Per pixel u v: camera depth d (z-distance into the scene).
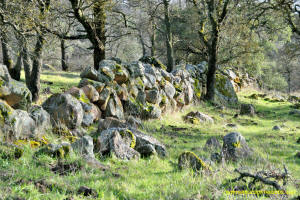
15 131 6.09
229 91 20.75
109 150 6.48
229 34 24.77
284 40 26.03
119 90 11.25
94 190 4.27
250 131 12.44
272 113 17.66
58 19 14.99
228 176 5.67
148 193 4.55
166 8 25.16
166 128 11.45
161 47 36.84
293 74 55.66
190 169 5.90
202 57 29.19
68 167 5.21
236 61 28.36
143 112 11.95
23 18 10.71
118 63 12.40
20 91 6.91
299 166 7.05
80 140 6.13
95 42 14.66
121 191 4.48
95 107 9.99
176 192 4.53
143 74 12.73
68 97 8.30
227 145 7.48
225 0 18.83
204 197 4.41
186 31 29.55
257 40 27.91
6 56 17.84
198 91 18.16
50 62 37.72
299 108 19.05
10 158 5.14
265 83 41.78
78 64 37.03
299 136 11.34
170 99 14.23
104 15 15.17
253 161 7.02
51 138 7.06
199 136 10.56
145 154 7.10
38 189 4.07
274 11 20.39
